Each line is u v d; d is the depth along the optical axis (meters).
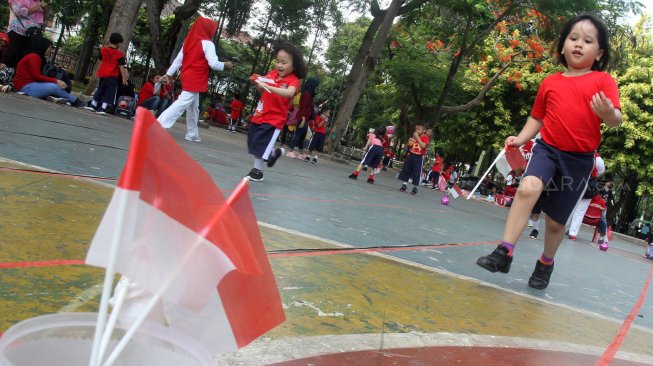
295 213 4.79
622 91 26.19
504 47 23.69
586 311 3.65
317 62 38.19
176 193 0.88
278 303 1.09
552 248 3.97
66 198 3.21
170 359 0.87
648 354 2.75
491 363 2.08
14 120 6.10
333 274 2.94
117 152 5.70
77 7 22.47
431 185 21.80
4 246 2.15
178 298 0.87
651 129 25.81
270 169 8.39
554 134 3.55
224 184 5.25
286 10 25.84
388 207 7.60
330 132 19.98
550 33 19.47
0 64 9.75
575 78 3.55
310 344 1.87
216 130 17.86
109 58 10.41
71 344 0.82
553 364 2.23
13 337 0.73
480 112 30.12
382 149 11.90
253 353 1.71
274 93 6.13
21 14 9.94
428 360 1.97
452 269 4.06
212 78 29.20
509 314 3.01
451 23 21.42
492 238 7.00
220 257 0.91
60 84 10.08
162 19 29.16
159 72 17.45
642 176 26.86
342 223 4.94
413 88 23.47
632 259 10.43
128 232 0.79
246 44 32.28
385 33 18.62
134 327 0.85
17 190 3.12
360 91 19.05
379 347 2.00
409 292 2.95
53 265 2.07
